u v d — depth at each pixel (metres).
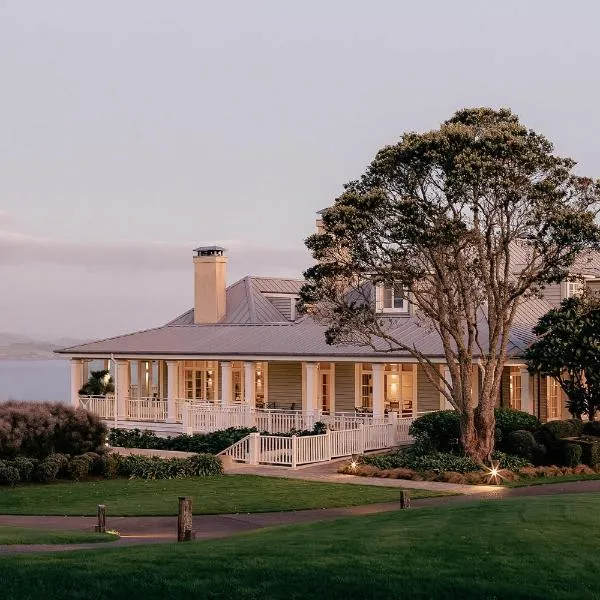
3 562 14.42
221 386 47.09
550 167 30.23
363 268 31.66
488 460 31.70
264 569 13.89
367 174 31.56
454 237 29.73
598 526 16.70
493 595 12.95
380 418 38.03
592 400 35.81
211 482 30.08
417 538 15.88
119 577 13.54
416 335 40.66
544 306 43.69
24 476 30.20
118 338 50.69
